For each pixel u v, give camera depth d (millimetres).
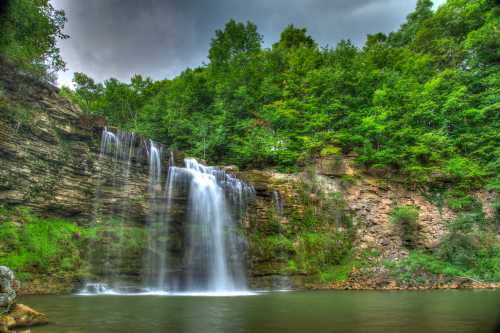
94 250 18156
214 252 22703
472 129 33281
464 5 45375
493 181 28312
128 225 20641
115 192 20516
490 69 36281
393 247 25219
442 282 21859
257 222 24328
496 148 31016
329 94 36000
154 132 37219
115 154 20906
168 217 22078
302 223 25812
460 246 24328
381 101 33719
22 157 17156
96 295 15805
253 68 41562
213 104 38156
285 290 20859
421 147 29688
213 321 9023
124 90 48094
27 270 15289
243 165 32562
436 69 42688
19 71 18266
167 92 44906
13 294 8609
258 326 8297
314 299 14875
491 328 8023
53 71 21203
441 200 28766
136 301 13539
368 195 28422
